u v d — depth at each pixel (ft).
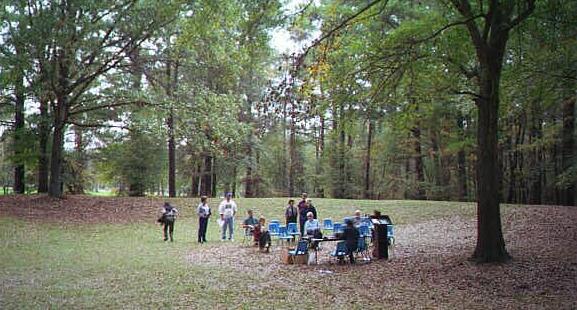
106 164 120.47
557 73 48.70
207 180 140.46
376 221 47.85
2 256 47.01
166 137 85.15
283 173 163.22
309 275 39.40
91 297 31.40
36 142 93.97
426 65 43.96
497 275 37.58
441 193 124.06
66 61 77.41
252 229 58.70
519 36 43.75
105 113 90.48
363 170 156.76
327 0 38.32
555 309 28.78
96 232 67.36
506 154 116.78
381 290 33.83
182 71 98.84
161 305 29.58
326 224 66.08
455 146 87.61
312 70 35.04
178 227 75.66
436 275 38.32
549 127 91.35
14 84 83.41
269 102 35.37
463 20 41.50
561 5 38.60
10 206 79.97
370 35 43.45
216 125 84.38
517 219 68.74
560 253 45.34
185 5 69.82
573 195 97.19
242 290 33.88
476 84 52.80
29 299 30.55
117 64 83.41
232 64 78.89
